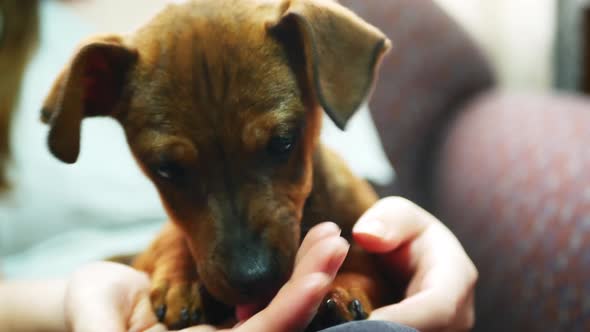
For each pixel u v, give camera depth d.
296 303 0.35
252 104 0.38
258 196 0.38
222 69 0.38
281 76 0.39
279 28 0.39
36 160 0.56
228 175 0.38
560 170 0.52
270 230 0.38
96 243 0.55
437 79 0.68
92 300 0.39
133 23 0.66
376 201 0.46
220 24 0.40
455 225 0.59
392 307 0.38
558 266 0.48
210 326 0.38
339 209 0.43
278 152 0.39
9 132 0.56
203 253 0.38
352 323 0.33
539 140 0.55
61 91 0.39
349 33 0.39
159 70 0.39
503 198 0.54
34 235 0.56
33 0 0.58
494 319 0.53
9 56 0.57
